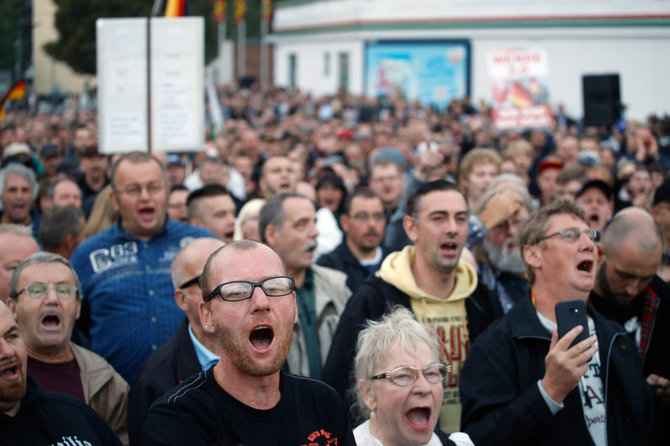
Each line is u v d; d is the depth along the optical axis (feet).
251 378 12.42
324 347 22.52
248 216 30.73
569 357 15.89
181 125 31.81
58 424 14.75
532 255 18.51
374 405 15.76
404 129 75.92
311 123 98.99
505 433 16.42
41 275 18.89
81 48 170.50
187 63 31.81
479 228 23.81
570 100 136.36
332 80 165.48
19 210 34.76
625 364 17.99
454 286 21.66
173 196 34.71
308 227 23.62
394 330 15.70
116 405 19.90
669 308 21.40
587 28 133.49
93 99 172.35
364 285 21.09
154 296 23.57
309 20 173.99
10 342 14.10
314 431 12.68
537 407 16.19
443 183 21.20
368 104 126.31
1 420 14.15
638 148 56.03
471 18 144.05
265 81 207.82
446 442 15.94
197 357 19.06
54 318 18.98
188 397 12.41
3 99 83.66
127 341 22.90
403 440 15.34
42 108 170.60
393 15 150.20
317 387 13.20
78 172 48.62
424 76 148.87
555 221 18.17
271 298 12.36
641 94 130.72
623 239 20.63
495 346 17.90
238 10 223.51
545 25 137.08
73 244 26.81
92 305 23.40
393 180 38.96
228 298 12.32
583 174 36.09
